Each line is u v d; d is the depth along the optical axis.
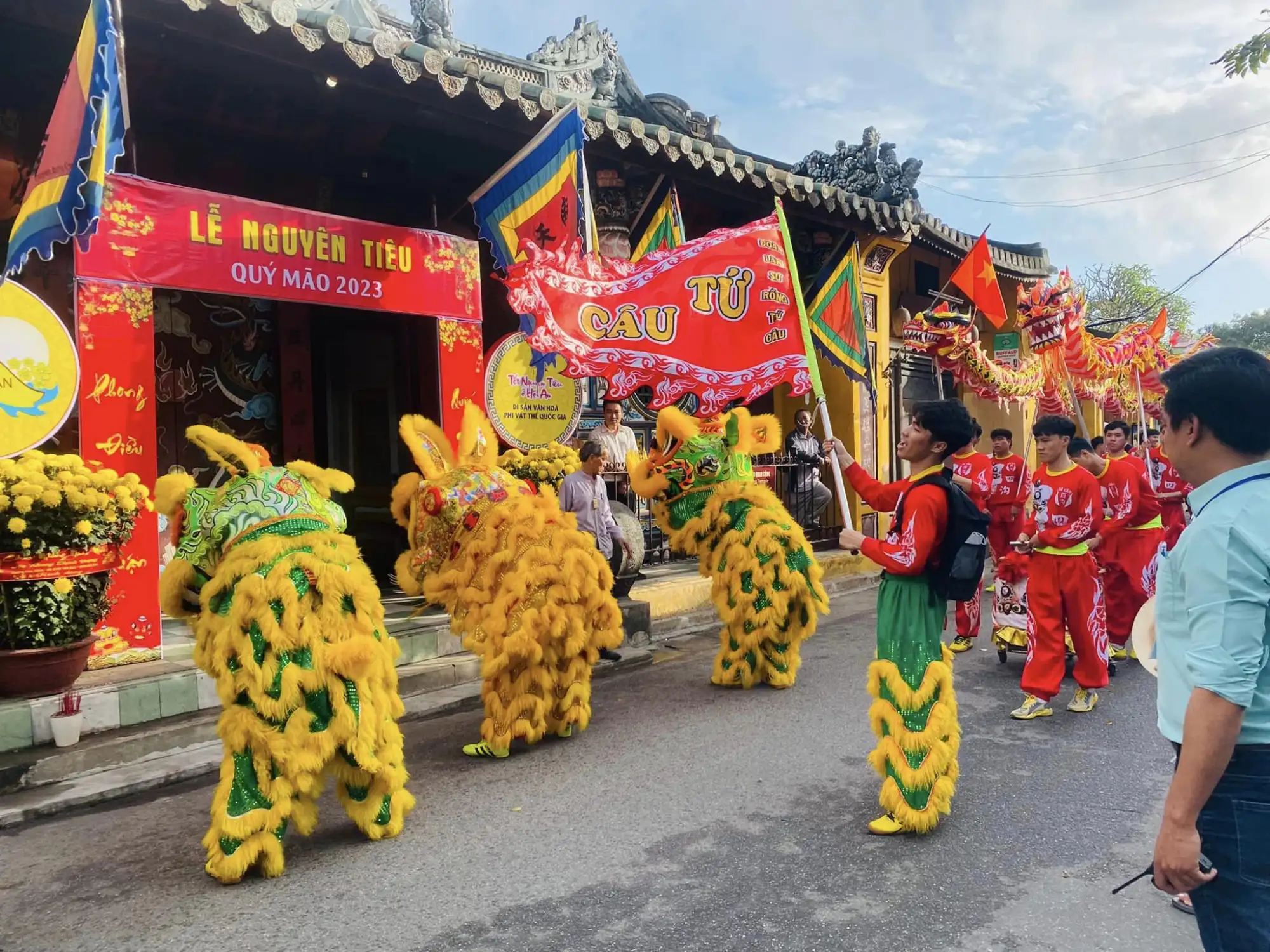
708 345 5.32
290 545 3.64
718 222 10.40
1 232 5.93
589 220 6.25
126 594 5.42
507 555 4.71
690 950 2.96
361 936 3.09
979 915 3.17
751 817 4.04
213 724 5.06
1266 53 5.92
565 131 6.24
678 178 8.67
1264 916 1.85
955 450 3.78
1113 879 3.43
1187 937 3.02
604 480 8.70
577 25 11.11
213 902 3.36
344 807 3.94
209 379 7.93
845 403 11.78
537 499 4.99
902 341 13.48
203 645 3.58
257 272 6.14
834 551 11.29
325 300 6.50
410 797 3.97
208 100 6.39
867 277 11.71
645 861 3.62
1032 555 5.57
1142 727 5.29
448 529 5.01
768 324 5.37
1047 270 15.83
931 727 3.80
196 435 3.88
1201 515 1.95
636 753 4.91
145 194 5.61
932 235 12.58
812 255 11.08
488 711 4.89
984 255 10.51
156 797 4.48
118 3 3.88
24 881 3.57
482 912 3.24
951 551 3.75
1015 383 10.76
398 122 6.86
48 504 4.55
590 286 5.28
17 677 4.62
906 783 3.74
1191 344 18.69
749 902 3.28
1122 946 2.97
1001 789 4.35
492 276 7.21
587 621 4.86
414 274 7.00
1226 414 1.91
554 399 8.27
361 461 9.02
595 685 6.46
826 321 9.20
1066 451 5.41
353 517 9.07
